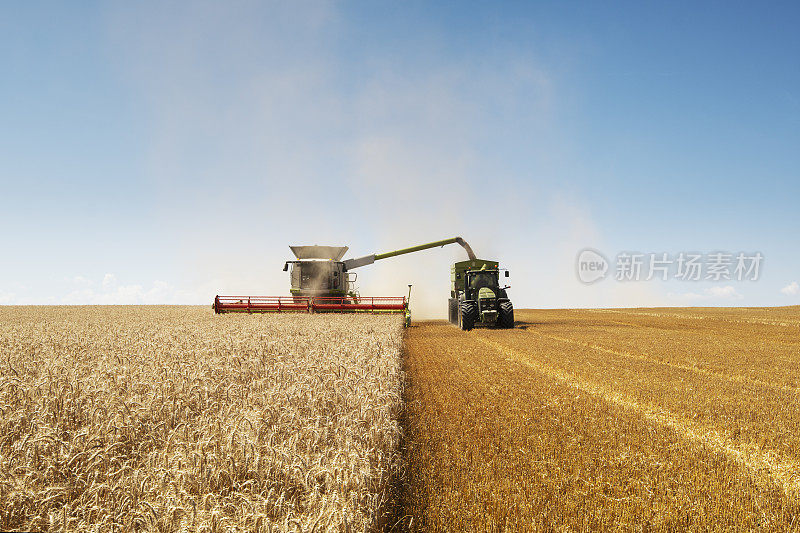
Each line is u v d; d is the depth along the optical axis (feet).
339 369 28.66
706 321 112.98
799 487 19.03
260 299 88.02
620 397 33.47
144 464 15.14
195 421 18.81
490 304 78.59
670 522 15.65
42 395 21.39
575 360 48.03
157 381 24.32
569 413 28.45
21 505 12.21
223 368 29.50
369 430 19.03
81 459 14.98
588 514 16.10
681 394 34.04
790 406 31.30
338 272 90.02
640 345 61.72
